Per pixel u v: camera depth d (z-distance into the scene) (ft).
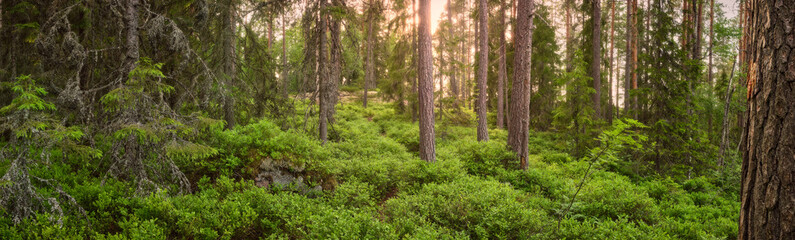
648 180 39.86
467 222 20.68
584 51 65.10
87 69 24.47
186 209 18.94
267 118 40.55
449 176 31.63
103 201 18.33
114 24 25.44
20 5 26.45
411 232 19.25
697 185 36.04
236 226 18.56
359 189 26.81
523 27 39.11
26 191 15.72
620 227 21.18
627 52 68.49
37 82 23.72
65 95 18.79
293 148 29.53
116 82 20.11
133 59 20.98
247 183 24.75
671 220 23.41
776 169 8.06
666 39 44.73
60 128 16.76
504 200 23.32
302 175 27.71
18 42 26.66
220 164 26.05
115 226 17.94
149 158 21.34
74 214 17.46
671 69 44.24
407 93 75.66
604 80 71.87
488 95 86.07
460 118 76.48
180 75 29.30
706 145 43.34
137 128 18.45
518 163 37.78
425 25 36.60
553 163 44.65
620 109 101.71
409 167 32.71
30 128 15.35
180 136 22.03
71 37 19.90
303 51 42.16
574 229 20.04
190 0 29.86
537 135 70.03
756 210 8.58
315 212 21.26
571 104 55.47
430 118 36.52
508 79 80.38
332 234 16.48
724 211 27.53
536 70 75.15
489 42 79.92
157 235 15.89
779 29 8.15
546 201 26.45
